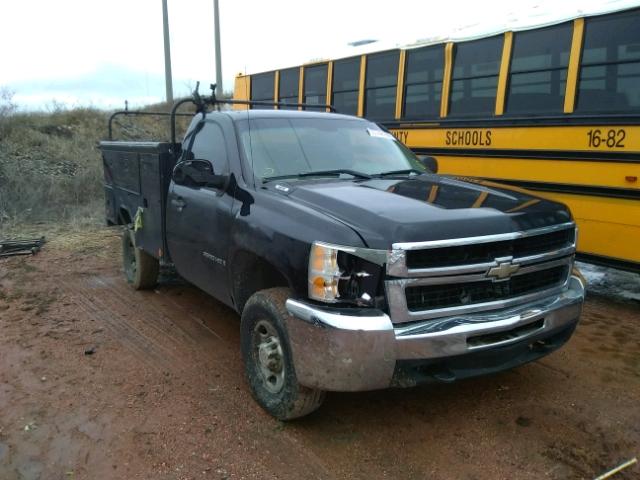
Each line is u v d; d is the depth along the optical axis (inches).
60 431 146.4
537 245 144.6
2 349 197.5
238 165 174.7
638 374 179.5
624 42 239.3
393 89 358.3
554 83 269.3
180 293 259.0
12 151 606.5
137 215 242.7
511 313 137.1
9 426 149.2
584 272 304.5
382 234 125.6
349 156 190.1
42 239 364.5
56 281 278.5
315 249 130.0
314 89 425.7
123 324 220.4
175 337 207.0
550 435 144.1
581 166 256.2
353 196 147.7
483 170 304.5
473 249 132.3
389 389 167.6
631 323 226.7
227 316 229.5
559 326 149.0
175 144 221.0
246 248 154.6
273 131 187.5
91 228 407.2
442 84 323.6
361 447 138.7
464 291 134.0
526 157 281.0
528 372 180.4
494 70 296.5
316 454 135.9
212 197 180.4
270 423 148.6
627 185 238.4
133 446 139.2
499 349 135.6
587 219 256.7
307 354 130.2
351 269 127.4
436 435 144.0
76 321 223.9
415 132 343.0
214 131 196.5
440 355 127.6
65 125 757.9
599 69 249.4
